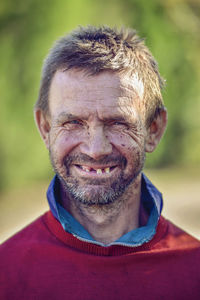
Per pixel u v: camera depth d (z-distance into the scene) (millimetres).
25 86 8805
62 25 8734
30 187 9328
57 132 1668
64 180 1700
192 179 10242
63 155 1668
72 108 1603
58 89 1650
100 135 1600
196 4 11391
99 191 1655
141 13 9875
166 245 1828
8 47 8742
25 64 8734
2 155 9016
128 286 1697
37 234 1846
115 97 1600
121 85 1613
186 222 6543
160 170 11312
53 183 1812
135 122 1661
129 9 9797
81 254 1715
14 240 1884
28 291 1702
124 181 1682
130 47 1711
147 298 1692
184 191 8977
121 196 1748
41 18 8711
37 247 1775
